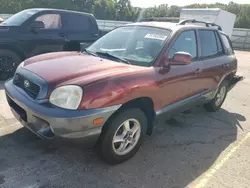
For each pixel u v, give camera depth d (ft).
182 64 10.96
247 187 9.43
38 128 8.70
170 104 11.55
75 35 23.02
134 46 11.67
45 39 21.20
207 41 14.52
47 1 126.52
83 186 8.63
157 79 10.29
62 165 9.63
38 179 8.77
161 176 9.57
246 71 34.65
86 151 10.61
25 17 20.86
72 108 8.14
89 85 8.34
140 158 10.60
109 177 9.21
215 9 48.14
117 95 8.75
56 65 9.78
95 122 8.40
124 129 9.73
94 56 11.44
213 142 12.69
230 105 19.22
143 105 10.27
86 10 139.85
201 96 13.99
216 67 14.75
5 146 10.49
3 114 13.52
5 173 8.89
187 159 10.90
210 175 9.92
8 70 20.35
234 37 70.18
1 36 19.21
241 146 12.50
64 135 8.17
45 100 8.52
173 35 11.62
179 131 13.58
